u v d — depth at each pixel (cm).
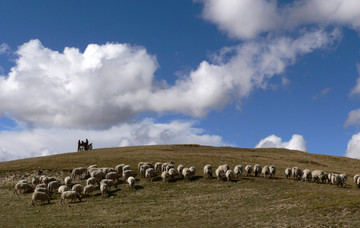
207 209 3559
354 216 2738
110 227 2959
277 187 4328
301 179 5125
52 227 3050
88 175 5544
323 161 8700
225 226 2808
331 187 4538
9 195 4722
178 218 3259
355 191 3994
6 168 6228
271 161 7256
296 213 2992
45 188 4441
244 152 9031
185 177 5075
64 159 7000
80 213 3662
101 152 8519
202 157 7094
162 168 5591
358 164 8919
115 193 4581
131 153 7750
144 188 4772
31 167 6262
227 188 4488
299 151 10450
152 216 3416
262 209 3322
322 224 2642
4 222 3319
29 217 3550
